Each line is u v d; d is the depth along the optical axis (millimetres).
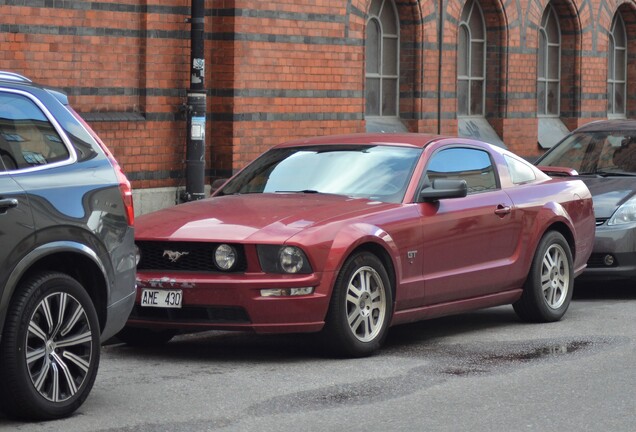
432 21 22562
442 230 10602
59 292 7559
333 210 10031
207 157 18688
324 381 8867
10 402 7367
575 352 10133
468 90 24328
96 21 16766
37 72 16062
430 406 8031
